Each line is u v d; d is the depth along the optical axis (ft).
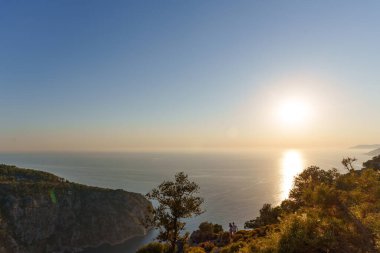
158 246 135.64
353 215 60.59
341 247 52.37
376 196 70.69
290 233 58.95
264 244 66.03
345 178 89.35
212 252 108.06
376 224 54.75
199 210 117.91
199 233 160.97
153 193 115.55
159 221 115.65
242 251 75.61
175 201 113.50
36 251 629.92
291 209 113.39
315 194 67.36
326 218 60.64
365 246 51.44
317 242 53.62
